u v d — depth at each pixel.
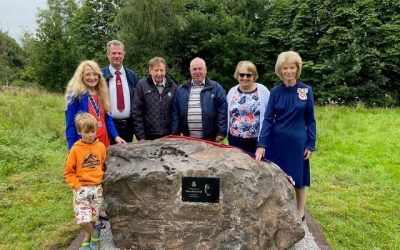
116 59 4.82
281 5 24.31
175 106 4.89
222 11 25.78
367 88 19.77
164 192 3.73
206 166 3.72
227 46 24.27
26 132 9.42
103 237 4.29
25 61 34.25
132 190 3.81
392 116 12.62
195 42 25.88
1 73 29.92
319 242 4.37
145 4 23.94
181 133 5.00
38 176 6.73
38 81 24.28
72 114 4.22
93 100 4.26
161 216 3.75
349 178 6.91
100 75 4.32
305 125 4.29
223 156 3.92
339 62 20.16
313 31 22.23
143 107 4.88
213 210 3.68
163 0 24.20
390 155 8.25
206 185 3.68
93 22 28.27
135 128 4.86
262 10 26.84
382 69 19.94
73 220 5.06
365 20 19.47
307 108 4.23
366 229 4.94
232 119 4.62
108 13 28.12
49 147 8.52
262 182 3.81
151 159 3.87
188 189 3.70
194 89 4.84
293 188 4.07
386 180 6.77
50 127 9.82
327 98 19.95
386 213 5.43
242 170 3.76
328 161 7.91
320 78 21.09
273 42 24.23
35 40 24.70
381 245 4.55
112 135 4.48
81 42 27.92
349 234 4.79
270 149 4.31
